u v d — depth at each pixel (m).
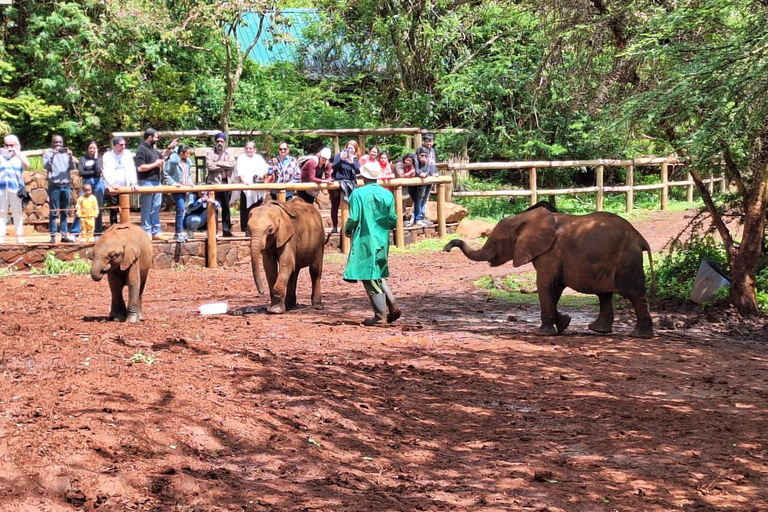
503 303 14.25
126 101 26.31
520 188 28.55
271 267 12.93
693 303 13.80
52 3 25.38
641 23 13.91
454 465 6.82
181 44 26.20
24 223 20.38
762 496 6.40
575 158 27.73
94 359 8.25
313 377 8.59
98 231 17.61
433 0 29.39
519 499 6.18
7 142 17.16
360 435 7.24
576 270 11.55
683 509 6.12
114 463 5.79
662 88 12.07
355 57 30.39
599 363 10.12
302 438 6.86
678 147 13.11
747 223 13.07
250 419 7.01
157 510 5.32
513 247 11.84
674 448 7.37
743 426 7.97
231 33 28.89
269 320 11.93
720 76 11.51
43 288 14.57
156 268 17.41
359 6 29.34
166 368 8.11
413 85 29.72
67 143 26.23
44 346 8.77
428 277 16.94
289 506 5.63
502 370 9.69
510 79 27.55
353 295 14.77
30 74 25.75
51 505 5.13
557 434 7.67
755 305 13.12
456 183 26.38
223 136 18.72
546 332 11.67
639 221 24.70
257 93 28.94
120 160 17.20
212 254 17.84
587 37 14.54
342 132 25.28
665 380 9.49
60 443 5.87
